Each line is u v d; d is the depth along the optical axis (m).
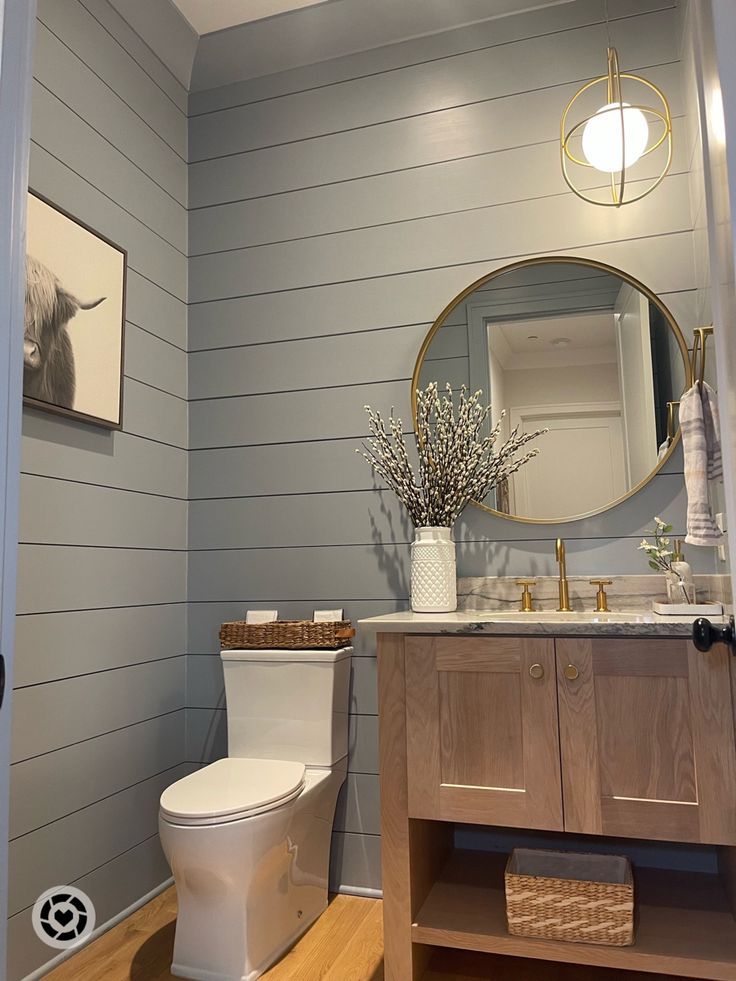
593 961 1.67
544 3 2.52
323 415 2.62
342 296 2.64
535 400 2.40
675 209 2.33
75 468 2.17
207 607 2.69
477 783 1.79
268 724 2.33
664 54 2.39
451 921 1.81
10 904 1.85
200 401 2.78
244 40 2.76
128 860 2.31
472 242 2.51
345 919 2.22
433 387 2.39
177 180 2.81
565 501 2.34
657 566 2.09
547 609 2.29
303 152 2.75
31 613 1.98
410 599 2.39
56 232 2.10
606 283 2.37
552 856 1.99
